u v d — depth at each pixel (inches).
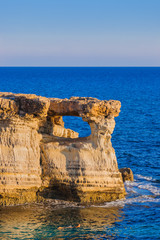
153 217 1014.4
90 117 1136.2
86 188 1106.1
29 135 1101.1
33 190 1093.1
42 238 863.7
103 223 964.6
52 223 948.6
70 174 1115.3
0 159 1047.6
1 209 1027.3
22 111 1074.1
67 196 1122.0
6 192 1046.4
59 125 1280.8
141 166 1555.1
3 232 885.8
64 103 1157.1
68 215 1006.4
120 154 1743.4
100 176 1125.1
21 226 922.7
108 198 1139.3
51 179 1114.7
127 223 972.6
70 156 1127.0
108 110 1146.0
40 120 1148.5
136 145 1942.7
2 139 1060.5
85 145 1133.1
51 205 1079.6
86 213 1025.5
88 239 869.8
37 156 1111.6
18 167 1062.4
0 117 1057.5
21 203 1080.8
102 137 1144.2
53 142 1147.3
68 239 864.3
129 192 1217.4
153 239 885.2
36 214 1003.9
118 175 1156.5
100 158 1136.8
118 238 883.4
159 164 1583.4
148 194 1204.5
